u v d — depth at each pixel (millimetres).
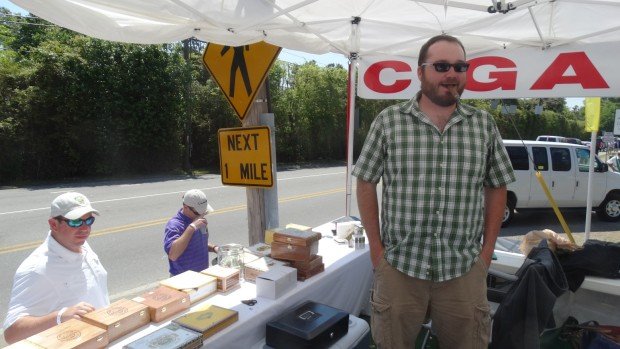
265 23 2646
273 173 3133
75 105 15094
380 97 4277
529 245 3406
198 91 19688
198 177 16016
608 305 3328
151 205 9742
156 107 16891
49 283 2031
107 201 10250
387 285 1938
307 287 2584
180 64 17578
